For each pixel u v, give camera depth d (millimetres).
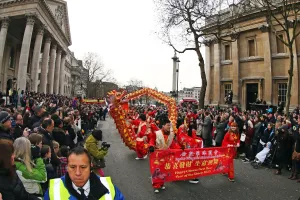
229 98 25547
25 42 33500
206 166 7457
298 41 22984
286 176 8375
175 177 6977
